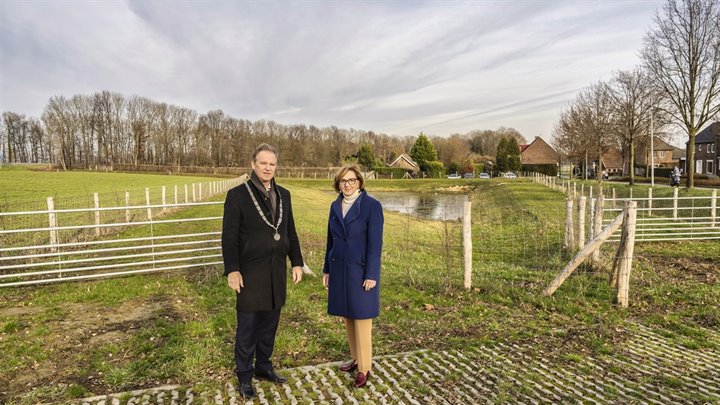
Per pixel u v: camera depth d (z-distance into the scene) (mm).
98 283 7703
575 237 11734
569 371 4219
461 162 81875
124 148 86250
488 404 3621
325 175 69375
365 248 3914
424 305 6336
